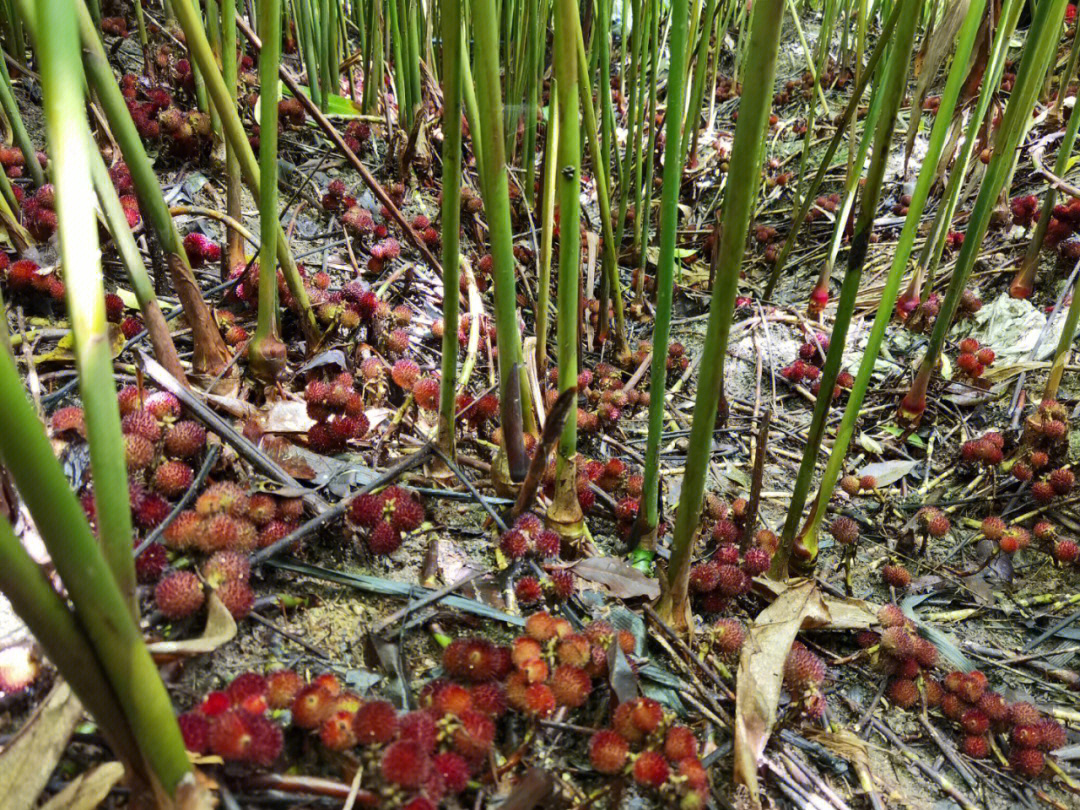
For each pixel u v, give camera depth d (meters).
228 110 0.41
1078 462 0.56
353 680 0.33
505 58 0.82
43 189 0.52
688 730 0.30
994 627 0.47
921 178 0.38
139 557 0.32
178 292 0.43
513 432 0.41
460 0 0.33
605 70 0.66
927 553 0.52
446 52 0.33
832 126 1.05
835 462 0.42
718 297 0.30
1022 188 0.83
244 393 0.46
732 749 0.34
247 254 0.62
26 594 0.17
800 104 1.13
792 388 0.69
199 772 0.25
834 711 0.40
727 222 0.29
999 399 0.63
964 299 0.71
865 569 0.50
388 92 0.89
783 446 0.62
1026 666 0.44
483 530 0.43
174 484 0.36
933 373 0.67
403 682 0.33
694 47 0.91
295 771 0.28
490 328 0.63
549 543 0.39
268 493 0.37
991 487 0.56
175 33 0.77
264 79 0.39
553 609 0.39
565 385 0.39
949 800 0.36
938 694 0.40
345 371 0.50
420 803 0.25
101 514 0.19
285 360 0.47
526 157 0.79
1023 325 0.69
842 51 1.11
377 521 0.38
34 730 0.25
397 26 0.75
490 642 0.33
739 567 0.43
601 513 0.48
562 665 0.32
